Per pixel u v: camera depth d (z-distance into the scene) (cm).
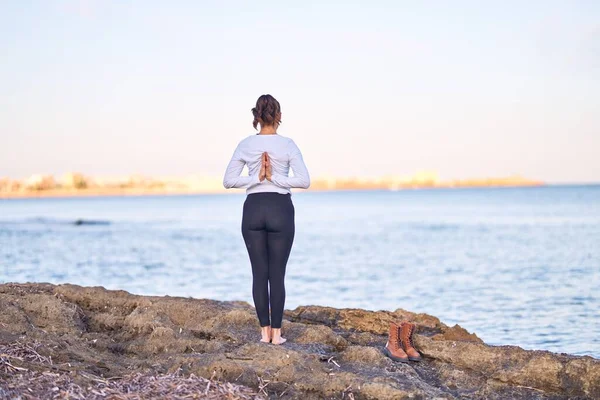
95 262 2730
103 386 476
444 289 1883
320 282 2123
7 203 19588
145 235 4569
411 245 3656
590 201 11712
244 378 519
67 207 14212
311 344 609
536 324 1242
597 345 1041
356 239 4209
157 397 462
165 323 661
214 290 1906
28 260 2773
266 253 588
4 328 591
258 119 579
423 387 513
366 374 536
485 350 576
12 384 457
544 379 530
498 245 3472
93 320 686
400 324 602
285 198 575
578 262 2520
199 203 17850
